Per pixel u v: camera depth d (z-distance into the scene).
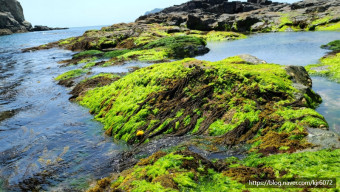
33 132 14.00
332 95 14.27
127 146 11.70
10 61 39.25
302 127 9.63
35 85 23.77
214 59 28.19
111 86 18.06
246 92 12.73
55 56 42.00
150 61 29.45
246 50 31.95
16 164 10.96
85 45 46.25
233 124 11.19
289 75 14.35
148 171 8.14
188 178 7.41
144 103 14.21
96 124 14.50
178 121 12.31
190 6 106.81
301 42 33.66
